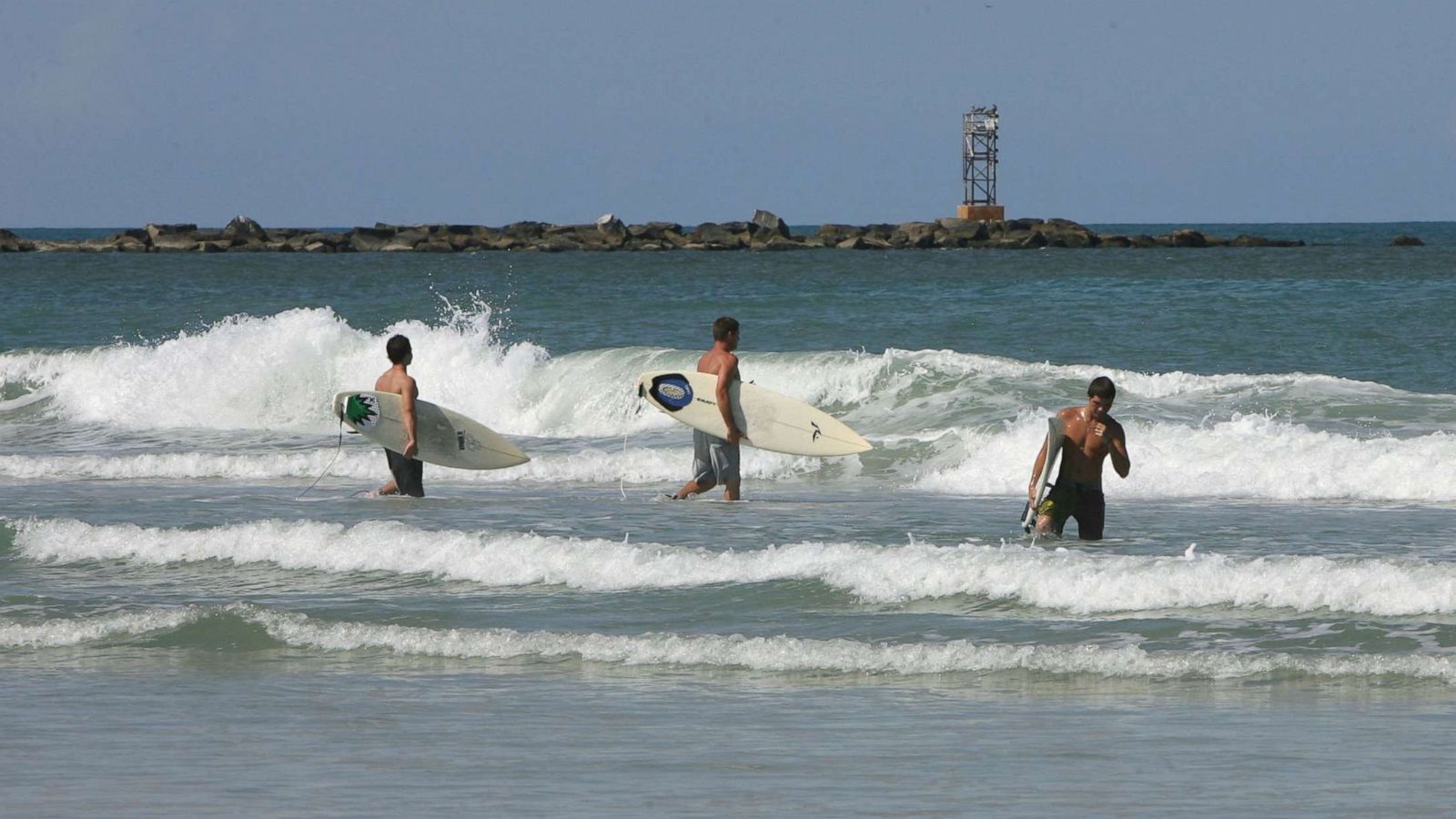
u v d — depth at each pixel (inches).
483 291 7313.0
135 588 1464.1
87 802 816.9
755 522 1722.4
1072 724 967.0
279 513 1835.6
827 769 872.9
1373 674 1064.2
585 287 7864.2
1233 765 869.2
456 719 1002.7
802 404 2062.0
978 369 2881.4
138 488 2151.8
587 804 808.9
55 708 1043.3
